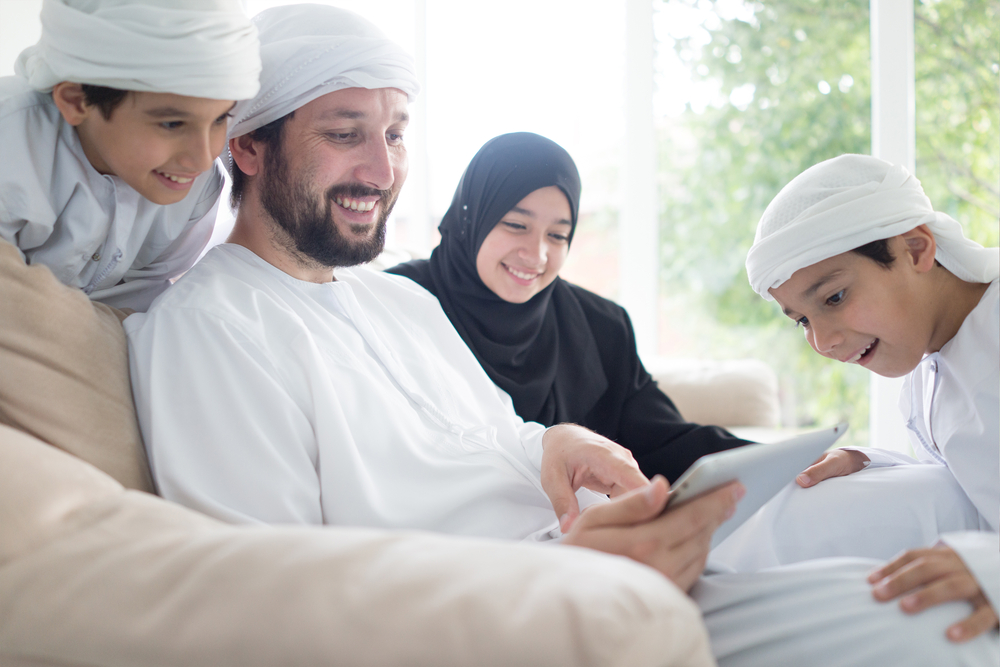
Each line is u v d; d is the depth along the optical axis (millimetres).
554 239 1682
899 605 689
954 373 1043
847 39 3225
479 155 1701
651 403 1725
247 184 1148
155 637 501
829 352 1079
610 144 3723
